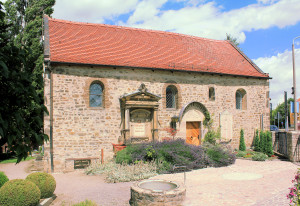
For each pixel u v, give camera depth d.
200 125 18.62
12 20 26.38
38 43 23.33
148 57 18.16
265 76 21.41
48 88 14.80
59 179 12.85
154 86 17.41
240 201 8.63
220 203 8.51
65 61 14.88
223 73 19.38
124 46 18.61
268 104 21.80
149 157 14.15
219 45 24.30
